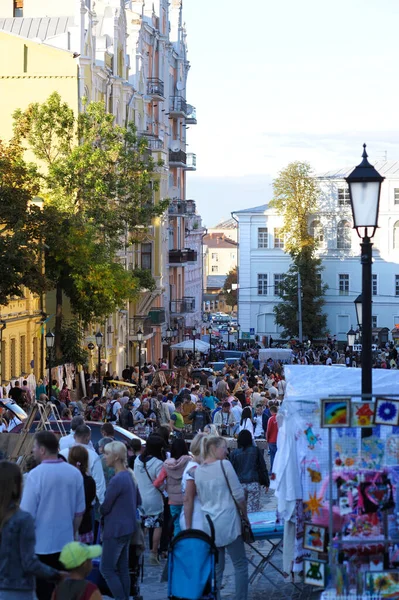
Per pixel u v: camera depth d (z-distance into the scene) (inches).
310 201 4781.0
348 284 5002.5
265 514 743.1
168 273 3917.3
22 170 1822.1
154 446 773.9
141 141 2255.2
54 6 3048.7
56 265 2146.9
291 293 4638.3
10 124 2625.5
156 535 774.5
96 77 2802.7
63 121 2204.7
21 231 1737.2
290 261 5049.2
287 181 4793.3
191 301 4301.2
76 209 2182.6
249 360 3127.5
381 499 528.4
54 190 2161.7
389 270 5032.0
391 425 515.5
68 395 1900.8
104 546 612.4
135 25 3437.5
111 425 740.0
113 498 613.6
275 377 2341.3
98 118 2235.5
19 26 2920.8
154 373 2503.7
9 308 2038.6
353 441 534.3
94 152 2169.0
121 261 3159.5
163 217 3641.7
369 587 523.2
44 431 545.6
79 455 625.0
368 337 618.5
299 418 574.9
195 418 1472.7
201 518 624.4
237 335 4913.9
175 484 750.5
